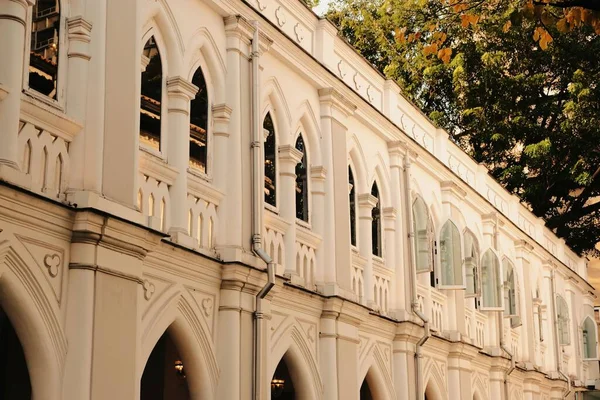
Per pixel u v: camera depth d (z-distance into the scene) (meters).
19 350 12.34
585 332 36.97
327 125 17.59
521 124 35.09
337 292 16.67
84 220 10.42
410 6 31.91
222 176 14.09
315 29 17.94
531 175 36.81
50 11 10.89
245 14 15.03
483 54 34.03
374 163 19.83
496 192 28.56
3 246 9.54
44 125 10.39
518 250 29.25
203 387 13.01
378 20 35.81
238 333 13.57
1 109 9.65
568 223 38.72
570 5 8.68
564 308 32.81
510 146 35.97
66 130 10.69
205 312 13.20
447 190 23.52
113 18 11.58
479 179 27.02
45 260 10.12
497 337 26.06
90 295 10.47
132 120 11.67
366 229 18.98
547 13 9.44
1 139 9.60
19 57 9.90
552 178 36.16
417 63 35.34
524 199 36.53
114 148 11.25
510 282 26.67
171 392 15.81
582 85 33.53
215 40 14.36
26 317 9.93
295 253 15.98
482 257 25.09
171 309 12.38
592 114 33.81
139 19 12.12
